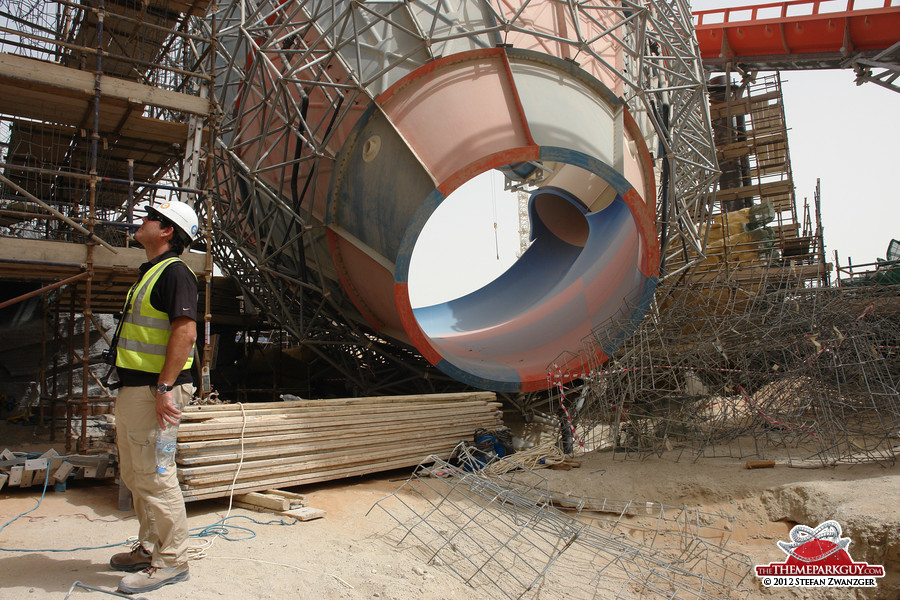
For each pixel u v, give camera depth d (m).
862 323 11.95
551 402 13.70
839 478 8.52
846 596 6.30
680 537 7.63
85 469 8.28
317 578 5.37
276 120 13.69
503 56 11.77
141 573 4.73
